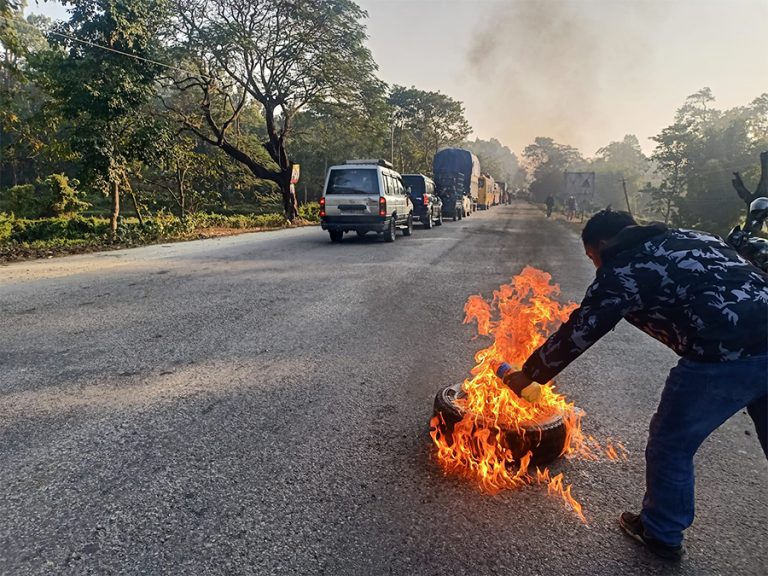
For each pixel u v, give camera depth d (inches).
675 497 92.4
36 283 328.5
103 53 583.8
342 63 957.8
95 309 264.5
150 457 124.3
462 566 91.3
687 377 87.5
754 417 90.7
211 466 121.0
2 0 544.4
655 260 86.7
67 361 189.2
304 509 105.9
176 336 222.1
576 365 200.8
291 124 1203.9
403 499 110.4
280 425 142.9
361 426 143.7
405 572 89.4
